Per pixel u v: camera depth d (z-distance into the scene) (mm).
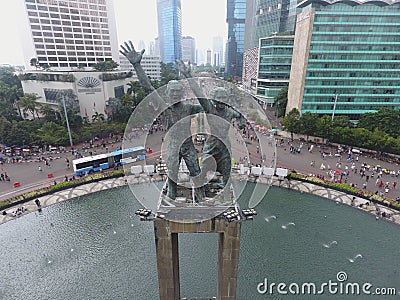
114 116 75188
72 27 97562
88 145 63562
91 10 101125
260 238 30797
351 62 72625
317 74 73250
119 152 52062
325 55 71812
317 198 39938
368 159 55062
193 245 29672
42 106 68875
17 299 23125
